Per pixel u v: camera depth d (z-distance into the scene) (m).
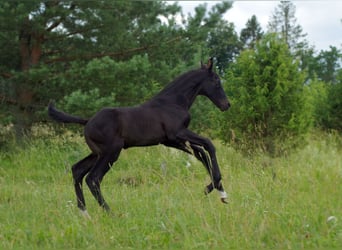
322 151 10.79
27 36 12.02
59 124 12.24
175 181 8.16
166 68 12.48
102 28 12.19
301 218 5.12
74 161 10.89
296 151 10.16
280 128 10.00
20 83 11.75
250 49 10.70
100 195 6.28
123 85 11.65
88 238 5.07
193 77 6.88
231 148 10.86
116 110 6.45
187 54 13.53
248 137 10.05
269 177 7.36
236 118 10.15
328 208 5.51
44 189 7.92
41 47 12.40
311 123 10.34
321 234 4.73
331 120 13.66
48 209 6.38
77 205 6.41
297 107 10.00
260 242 4.59
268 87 10.05
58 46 12.50
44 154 11.17
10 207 6.63
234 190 6.95
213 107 13.16
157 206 5.94
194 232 5.02
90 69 10.81
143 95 11.84
